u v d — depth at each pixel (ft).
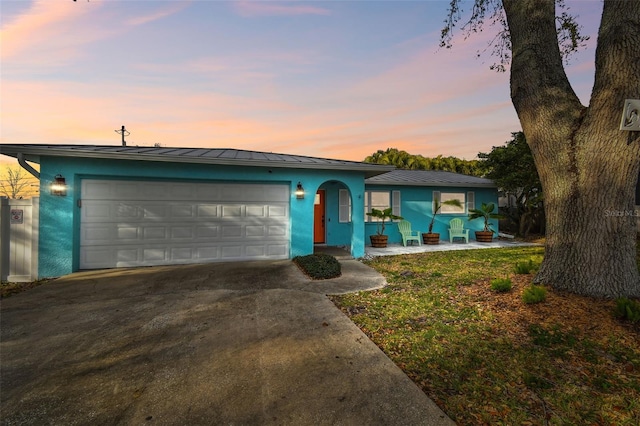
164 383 7.74
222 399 7.04
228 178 23.76
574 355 9.02
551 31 14.76
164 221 22.94
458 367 8.56
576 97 14.23
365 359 9.00
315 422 6.23
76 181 20.65
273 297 15.40
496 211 44.34
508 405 6.85
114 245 21.85
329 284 17.90
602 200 12.80
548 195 14.53
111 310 13.46
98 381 7.85
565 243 13.75
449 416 6.46
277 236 25.71
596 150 12.73
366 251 31.94
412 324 11.80
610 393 7.26
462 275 20.04
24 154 18.75
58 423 6.23
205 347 9.84
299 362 8.82
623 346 9.32
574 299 12.69
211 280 18.61
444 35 24.25
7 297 15.38
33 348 9.80
